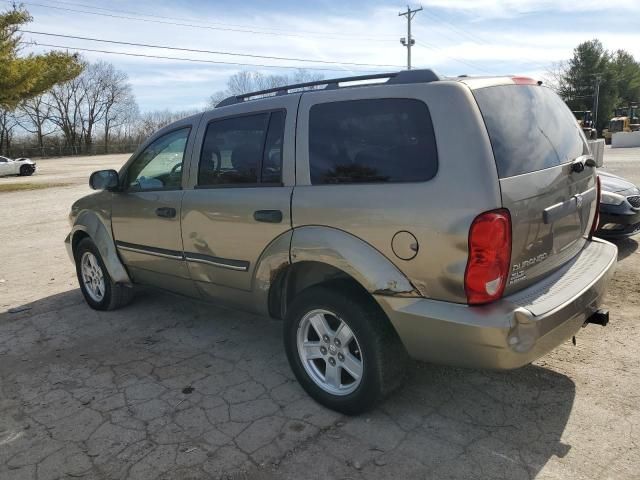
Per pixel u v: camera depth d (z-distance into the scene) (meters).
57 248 8.52
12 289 6.12
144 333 4.53
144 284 4.63
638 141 33.56
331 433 2.93
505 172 2.54
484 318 2.47
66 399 3.44
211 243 3.69
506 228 2.49
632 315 4.39
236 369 3.78
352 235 2.86
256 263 3.40
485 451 2.72
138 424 3.11
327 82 3.20
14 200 16.73
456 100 2.61
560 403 3.13
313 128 3.12
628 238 6.86
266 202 3.26
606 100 64.56
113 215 4.61
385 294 2.73
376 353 2.86
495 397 3.23
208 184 3.72
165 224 4.05
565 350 3.81
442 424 2.98
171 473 2.65
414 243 2.63
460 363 2.64
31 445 2.94
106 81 72.44
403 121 2.76
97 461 2.77
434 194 2.57
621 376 3.41
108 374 3.78
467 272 2.49
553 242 2.90
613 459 2.62
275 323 4.66
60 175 30.20
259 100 3.48
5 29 23.61
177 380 3.64
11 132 64.44
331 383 3.18
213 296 3.89
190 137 3.92
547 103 3.19
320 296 3.03
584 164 3.20
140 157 4.39
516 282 2.65
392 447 2.78
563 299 2.69
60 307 5.34
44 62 25.47
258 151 3.39
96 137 74.31
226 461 2.73
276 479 2.58
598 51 64.62
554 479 2.49
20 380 3.74
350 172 2.92
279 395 3.38
